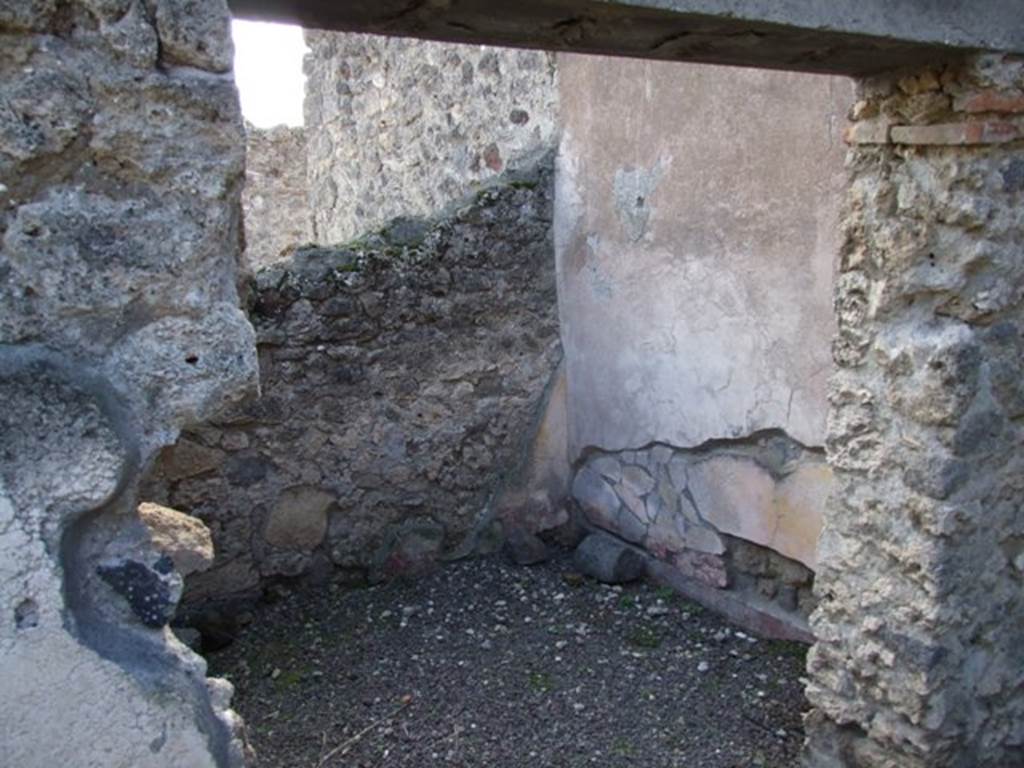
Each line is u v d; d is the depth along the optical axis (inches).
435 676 131.6
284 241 312.5
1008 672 93.4
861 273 93.3
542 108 168.9
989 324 86.0
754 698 123.0
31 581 50.2
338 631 145.3
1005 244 84.6
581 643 140.1
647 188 147.9
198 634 136.9
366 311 153.3
